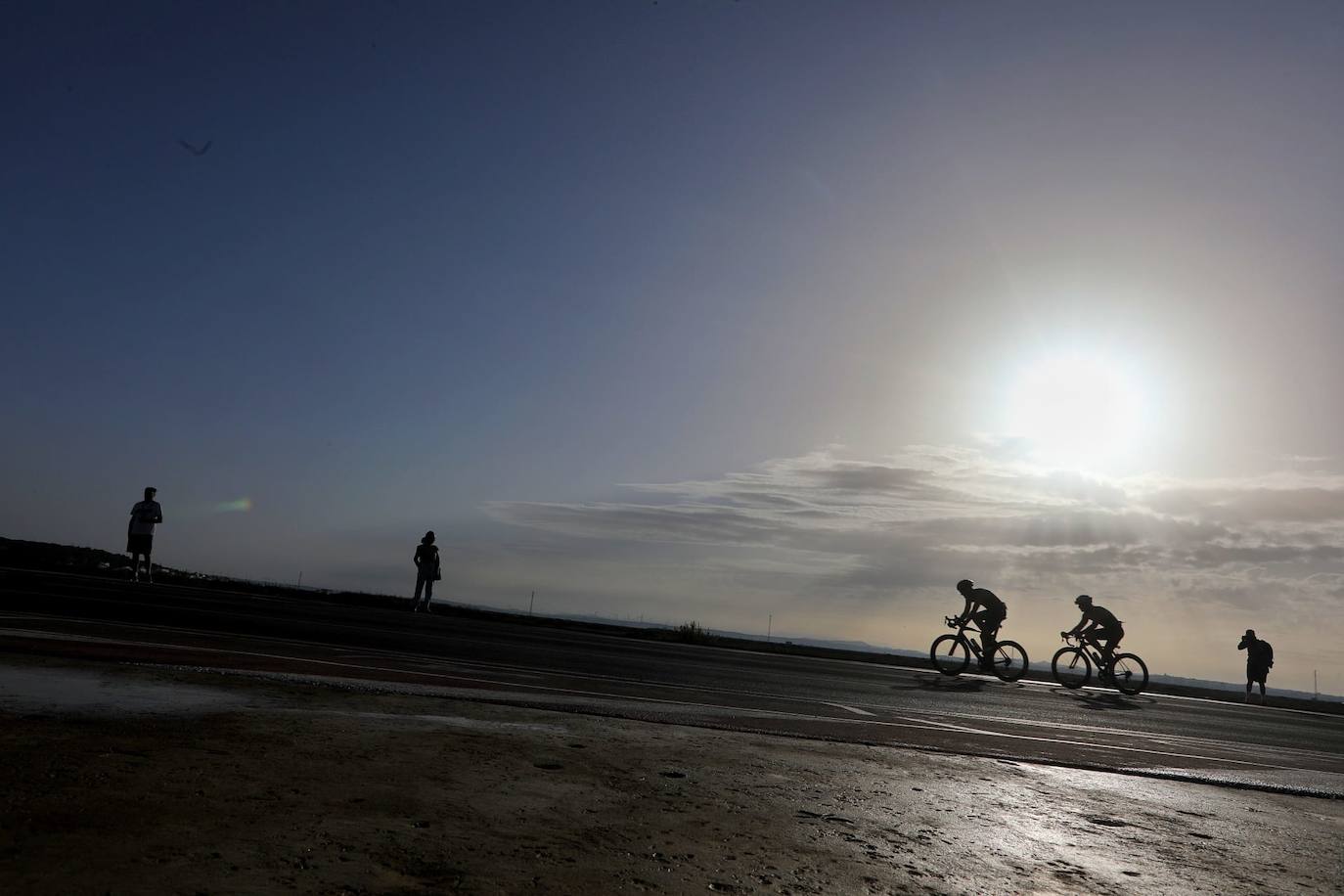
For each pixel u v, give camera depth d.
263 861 3.02
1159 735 10.17
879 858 3.87
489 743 5.45
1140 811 5.39
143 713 5.39
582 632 23.36
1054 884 3.76
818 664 18.17
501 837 3.58
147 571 19.95
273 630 11.84
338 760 4.61
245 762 4.36
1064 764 7.00
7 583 14.60
